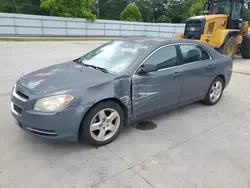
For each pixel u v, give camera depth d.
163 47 3.38
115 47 3.65
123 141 3.00
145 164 2.52
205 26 9.66
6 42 16.28
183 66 3.61
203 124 3.60
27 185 2.15
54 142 2.90
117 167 2.46
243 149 2.90
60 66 3.43
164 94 3.39
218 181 2.29
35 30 23.20
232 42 10.10
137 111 3.15
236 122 3.71
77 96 2.54
